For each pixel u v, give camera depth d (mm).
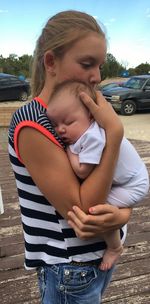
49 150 1297
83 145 1275
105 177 1283
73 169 1309
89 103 1287
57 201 1321
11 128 1373
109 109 1310
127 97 15422
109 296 2750
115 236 1414
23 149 1322
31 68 1468
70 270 1404
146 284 2889
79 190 1302
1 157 6816
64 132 1306
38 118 1304
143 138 11133
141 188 1422
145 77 16000
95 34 1338
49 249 1418
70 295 1443
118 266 3104
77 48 1322
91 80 1366
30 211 1397
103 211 1307
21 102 18625
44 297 1496
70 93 1299
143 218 4047
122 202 1405
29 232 1423
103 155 1282
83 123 1296
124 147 1392
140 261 3184
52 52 1341
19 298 2758
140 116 15258
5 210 4328
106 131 1287
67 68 1343
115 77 26344
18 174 1393
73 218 1311
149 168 5938
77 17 1347
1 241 3562
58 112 1299
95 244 1415
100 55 1357
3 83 18625
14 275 3025
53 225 1388
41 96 1396
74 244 1388
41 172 1313
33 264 1469
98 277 1460
